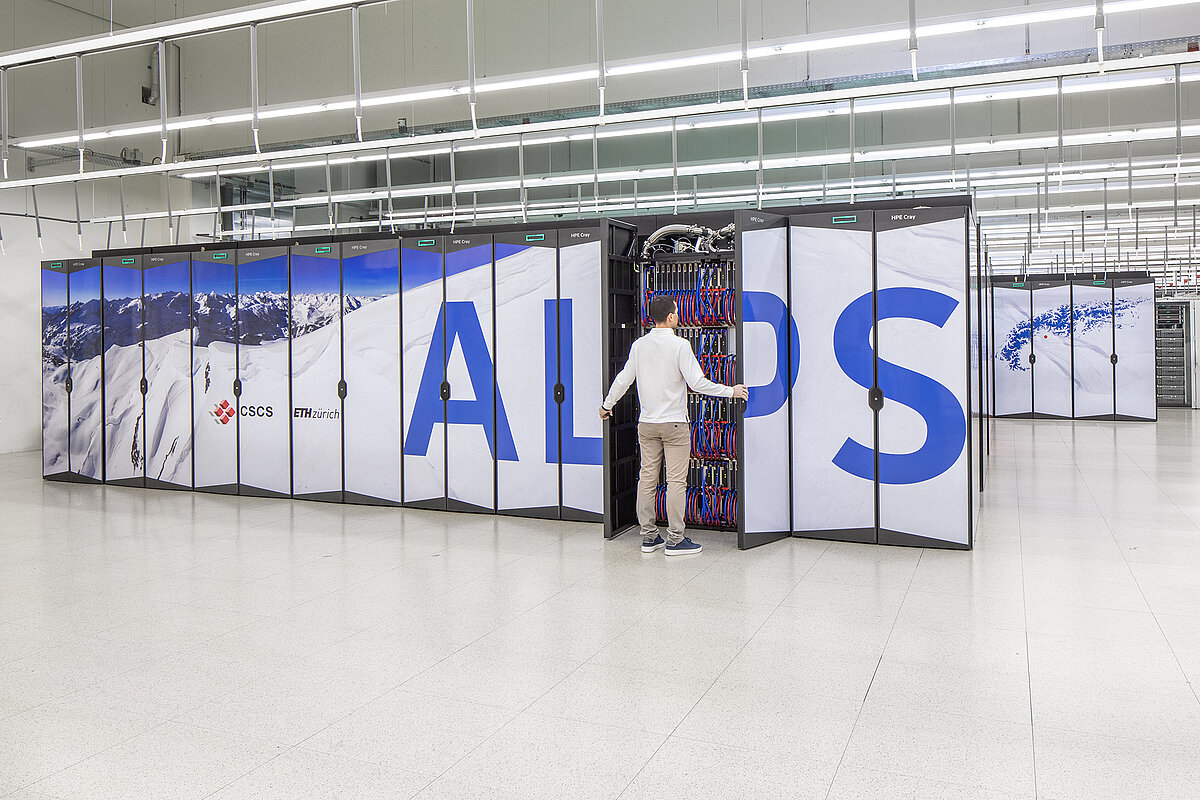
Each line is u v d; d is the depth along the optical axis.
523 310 7.04
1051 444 11.84
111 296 9.02
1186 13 9.37
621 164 13.54
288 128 13.34
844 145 12.61
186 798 2.60
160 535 6.57
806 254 6.12
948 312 5.72
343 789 2.65
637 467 6.84
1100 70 4.36
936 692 3.37
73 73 12.64
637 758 2.84
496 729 3.08
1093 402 15.34
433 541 6.27
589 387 6.82
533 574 5.29
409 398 7.55
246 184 13.93
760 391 5.95
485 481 7.27
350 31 12.39
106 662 3.82
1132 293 15.01
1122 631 4.08
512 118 11.45
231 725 3.13
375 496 7.74
